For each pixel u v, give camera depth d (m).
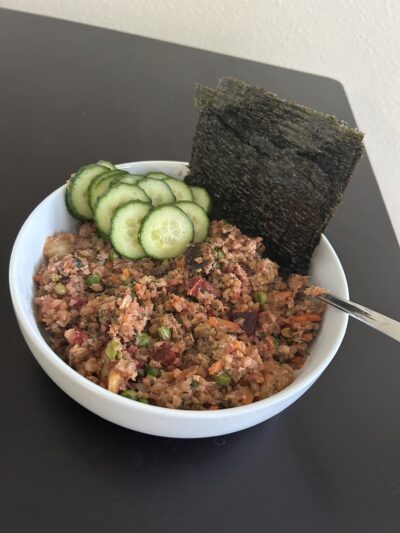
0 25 0.45
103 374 0.21
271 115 0.25
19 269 0.22
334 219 0.36
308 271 0.27
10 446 0.20
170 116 0.41
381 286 0.32
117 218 0.25
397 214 0.53
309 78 0.48
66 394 0.22
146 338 0.22
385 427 0.24
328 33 0.47
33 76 0.41
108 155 0.36
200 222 0.27
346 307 0.24
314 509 0.20
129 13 0.47
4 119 0.37
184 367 0.22
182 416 0.18
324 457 0.22
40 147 0.35
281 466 0.22
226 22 0.47
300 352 0.25
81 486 0.20
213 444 0.22
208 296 0.24
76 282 0.24
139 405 0.18
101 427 0.22
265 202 0.27
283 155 0.25
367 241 0.35
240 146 0.27
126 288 0.23
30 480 0.19
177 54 0.47
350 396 0.25
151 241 0.25
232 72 0.47
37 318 0.23
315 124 0.24
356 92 0.50
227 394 0.21
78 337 0.22
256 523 0.20
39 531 0.18
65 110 0.39
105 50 0.45
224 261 0.26
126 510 0.19
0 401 0.22
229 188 0.28
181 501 0.20
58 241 0.26
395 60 0.47
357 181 0.40
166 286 0.24
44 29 0.45
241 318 0.24
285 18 0.46
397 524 0.21
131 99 0.42
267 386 0.22
